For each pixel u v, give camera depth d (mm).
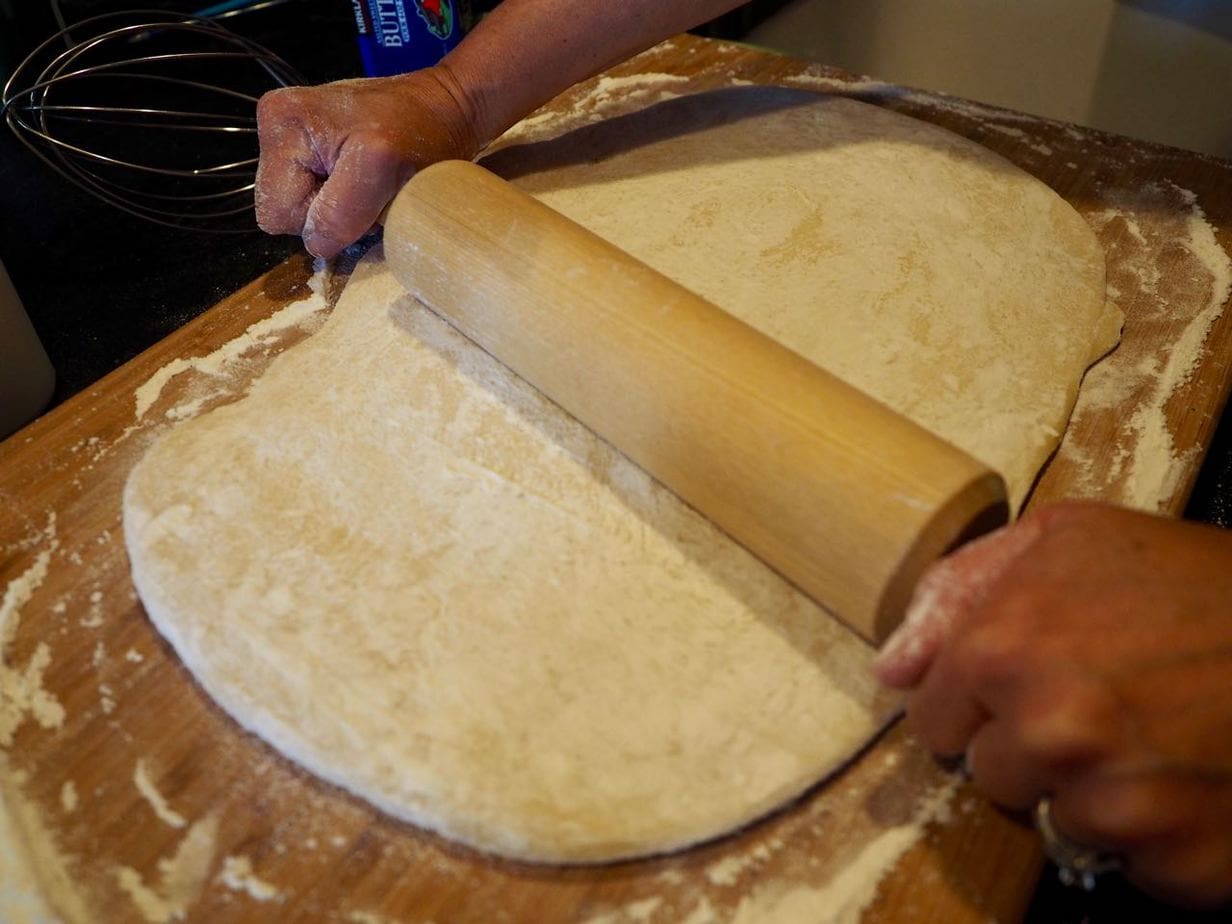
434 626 697
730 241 963
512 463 807
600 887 619
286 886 621
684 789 626
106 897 618
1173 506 803
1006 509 652
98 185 1192
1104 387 898
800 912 604
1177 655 530
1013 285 929
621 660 682
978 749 578
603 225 992
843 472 638
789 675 678
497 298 832
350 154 957
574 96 1274
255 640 692
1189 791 506
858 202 1011
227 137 1441
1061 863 575
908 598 632
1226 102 1481
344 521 762
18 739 693
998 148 1188
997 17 1556
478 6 1711
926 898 608
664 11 1065
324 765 644
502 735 645
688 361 722
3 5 1380
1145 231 1065
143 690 718
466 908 611
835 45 1710
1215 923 666
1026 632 543
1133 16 1462
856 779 660
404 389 872
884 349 854
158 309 1188
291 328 998
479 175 907
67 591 781
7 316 982
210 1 1594
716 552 746
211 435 829
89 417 910
